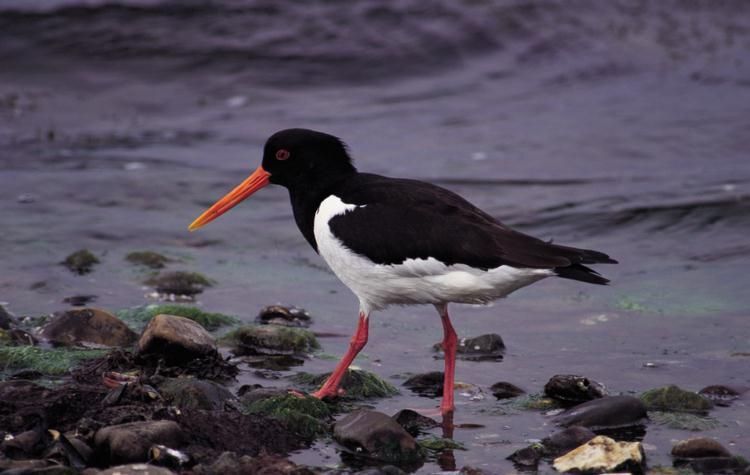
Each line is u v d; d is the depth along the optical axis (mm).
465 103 21781
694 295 12891
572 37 24219
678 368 10453
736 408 9312
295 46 23438
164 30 23375
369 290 9414
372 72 23109
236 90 22281
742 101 21000
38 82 21906
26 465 7113
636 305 12594
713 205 16016
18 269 13570
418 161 18469
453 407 9312
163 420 7926
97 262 13953
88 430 7844
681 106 20922
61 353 10055
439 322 12141
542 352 11039
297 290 13266
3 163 18234
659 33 24516
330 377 9578
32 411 7988
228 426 8242
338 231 9328
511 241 8844
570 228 15562
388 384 9891
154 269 13797
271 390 9117
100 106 21344
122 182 17500
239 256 14688
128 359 9727
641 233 15297
